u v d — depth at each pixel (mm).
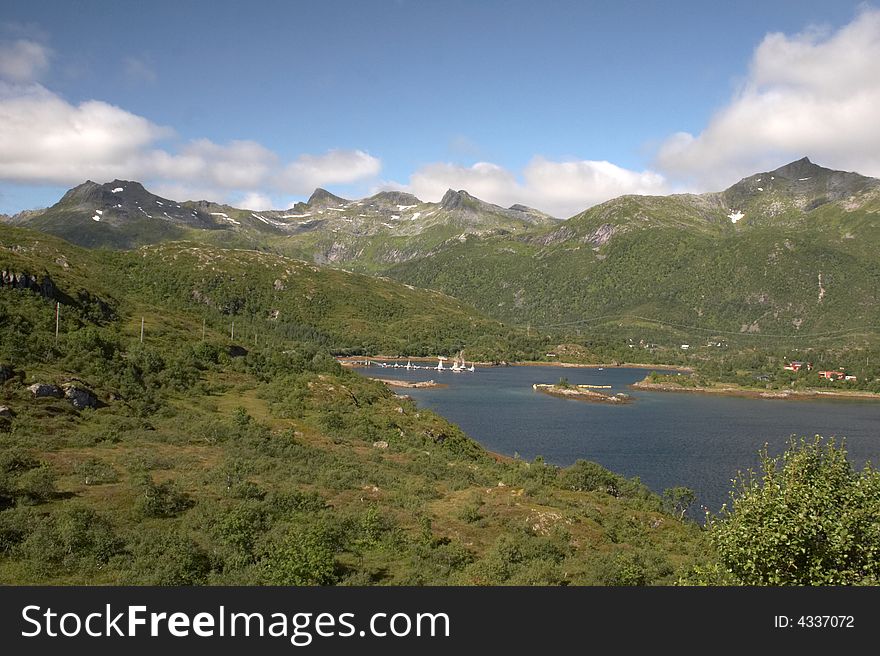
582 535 57875
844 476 26000
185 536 41625
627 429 174375
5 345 91562
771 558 24188
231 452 72125
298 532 42406
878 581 23047
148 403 92125
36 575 34312
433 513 59750
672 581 41625
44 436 66125
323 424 101500
